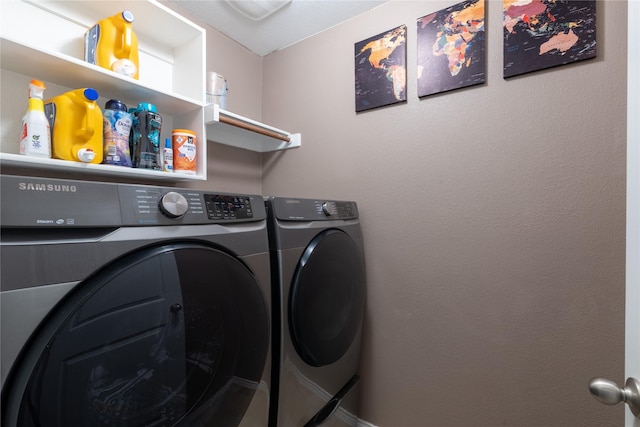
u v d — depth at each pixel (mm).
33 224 518
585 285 1155
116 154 1062
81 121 975
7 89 1039
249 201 984
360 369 1683
